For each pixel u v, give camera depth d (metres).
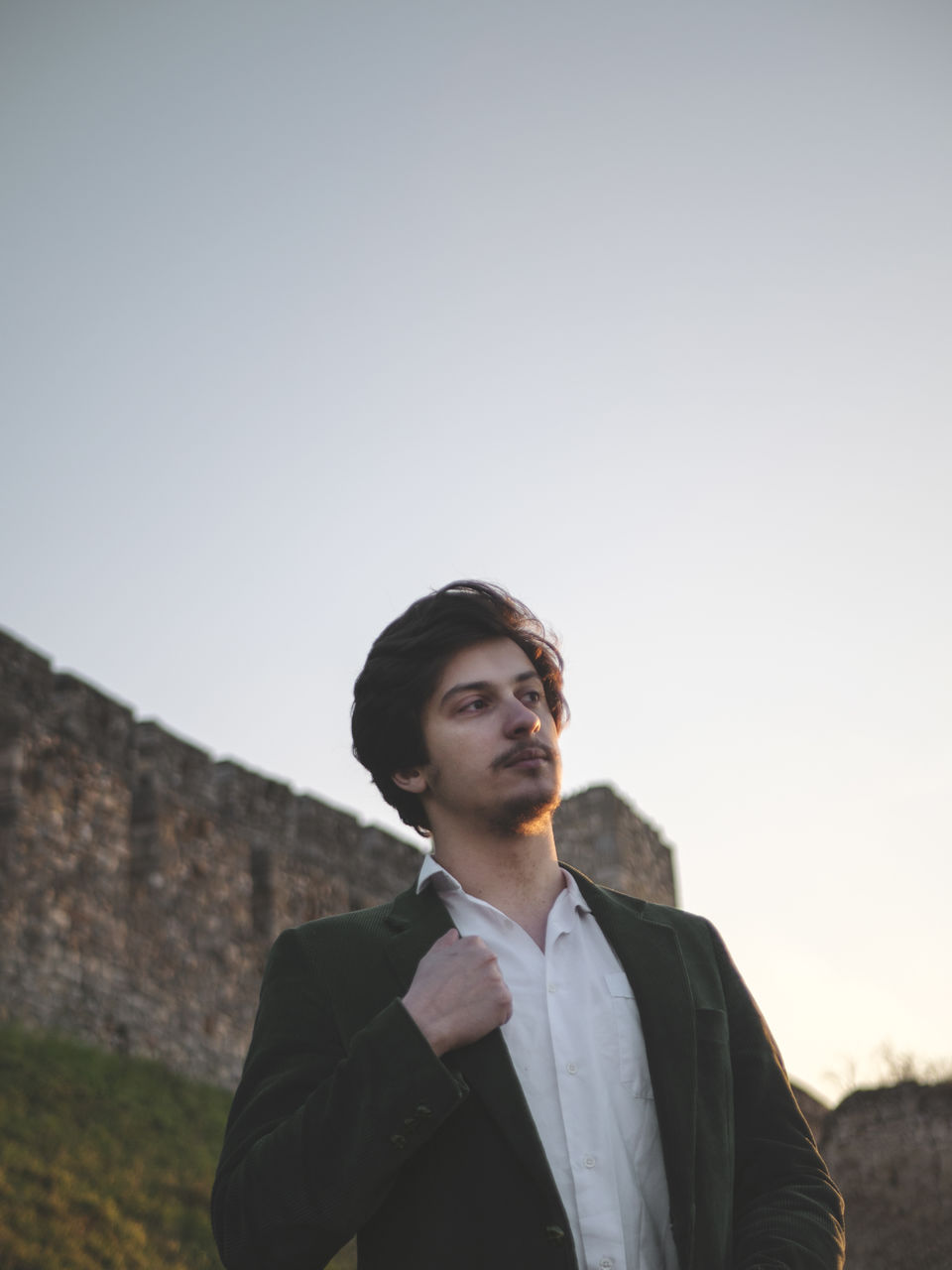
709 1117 2.37
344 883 22.72
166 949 18.55
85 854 17.78
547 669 2.86
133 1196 11.78
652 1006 2.41
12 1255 9.64
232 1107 2.51
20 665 17.98
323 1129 2.21
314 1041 2.47
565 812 28.25
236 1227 2.28
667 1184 2.29
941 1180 6.91
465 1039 2.26
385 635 2.86
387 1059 2.22
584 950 2.50
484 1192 2.22
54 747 17.91
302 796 23.09
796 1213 2.37
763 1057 2.59
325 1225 2.18
